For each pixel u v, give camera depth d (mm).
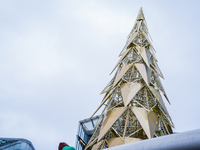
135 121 41469
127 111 40938
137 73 53969
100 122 45906
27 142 38719
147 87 47031
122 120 42406
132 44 65812
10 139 35688
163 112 44188
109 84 56219
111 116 41219
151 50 66062
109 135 40219
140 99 45750
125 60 59875
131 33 74688
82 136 73375
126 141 34875
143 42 67562
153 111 43094
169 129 48500
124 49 67062
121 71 52812
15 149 36000
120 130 40344
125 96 43688
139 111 40125
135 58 58062
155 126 38375
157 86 53156
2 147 33688
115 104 46031
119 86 48719
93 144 42969
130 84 47125
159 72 59594
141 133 40375
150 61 55844
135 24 76750
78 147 66688
